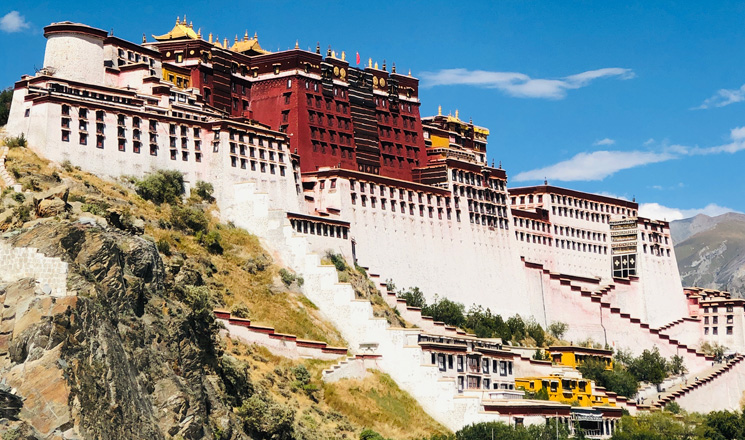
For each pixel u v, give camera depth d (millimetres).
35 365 104000
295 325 184375
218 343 148250
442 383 178000
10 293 109062
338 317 191250
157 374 121562
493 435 165375
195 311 142000
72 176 186625
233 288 185250
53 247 117500
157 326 127250
